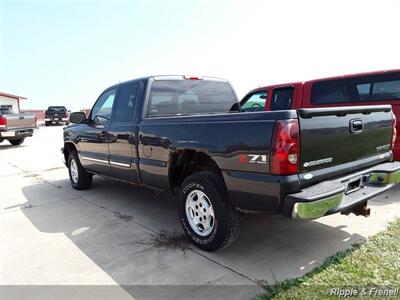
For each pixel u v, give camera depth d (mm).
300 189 2750
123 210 4969
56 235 4074
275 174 2676
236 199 3020
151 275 3033
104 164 5168
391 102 5449
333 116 3010
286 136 2627
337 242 3520
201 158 3559
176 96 4648
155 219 4516
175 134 3615
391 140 3938
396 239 3490
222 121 3115
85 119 5660
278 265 3107
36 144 15305
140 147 4211
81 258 3428
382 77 5633
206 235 3420
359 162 3383
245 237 3756
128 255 3453
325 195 2668
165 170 3863
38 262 3369
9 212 5109
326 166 2984
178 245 3639
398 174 3520
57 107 32750
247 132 2867
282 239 3668
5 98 39438
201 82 5004
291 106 6902
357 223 3994
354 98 5988
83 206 5266
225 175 3072
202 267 3133
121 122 4656
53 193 6230
